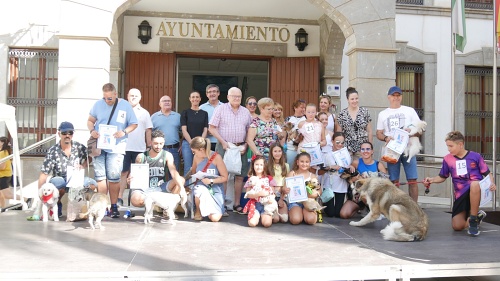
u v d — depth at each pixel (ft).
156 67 38.14
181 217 22.52
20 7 33.68
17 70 34.04
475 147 38.34
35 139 34.04
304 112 25.82
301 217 21.08
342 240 17.81
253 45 39.14
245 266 13.88
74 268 13.46
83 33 25.21
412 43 37.50
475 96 38.50
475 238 18.63
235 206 24.07
